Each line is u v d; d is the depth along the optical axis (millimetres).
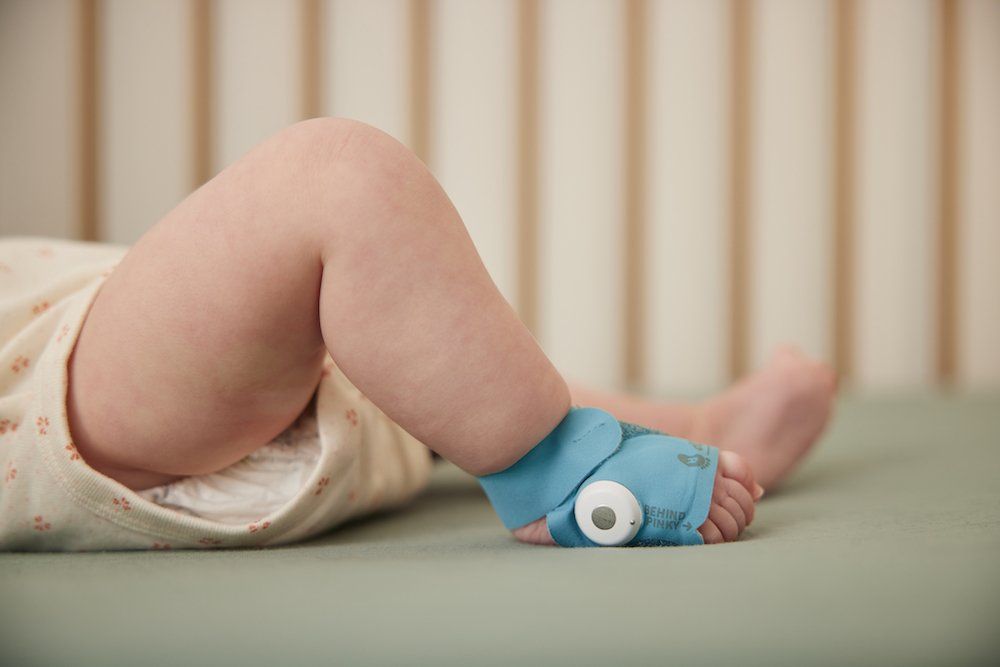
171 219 536
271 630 357
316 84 2133
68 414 542
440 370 492
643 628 348
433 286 492
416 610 375
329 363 644
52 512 550
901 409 1595
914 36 2203
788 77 2201
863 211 2221
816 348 2229
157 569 471
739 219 2191
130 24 2061
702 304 2225
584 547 520
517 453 518
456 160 2191
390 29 2160
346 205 493
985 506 646
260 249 502
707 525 520
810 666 319
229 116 2115
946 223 2209
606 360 2225
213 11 2092
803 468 969
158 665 332
